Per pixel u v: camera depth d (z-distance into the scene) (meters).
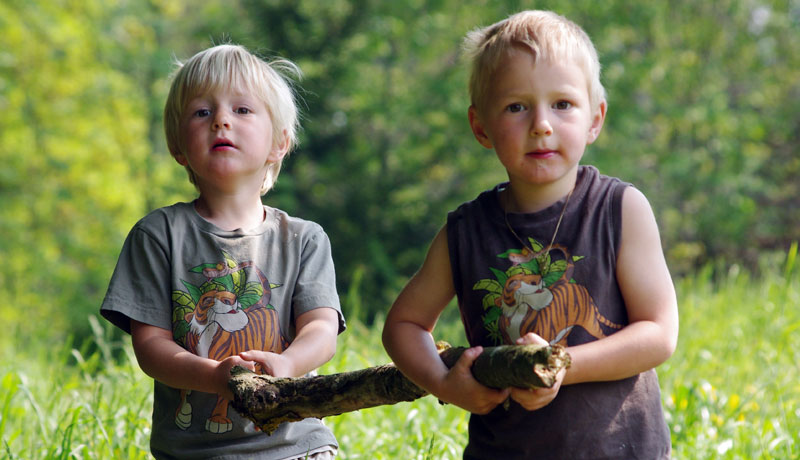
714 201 19.94
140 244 2.90
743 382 5.13
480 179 20.58
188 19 23.48
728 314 6.98
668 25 20.17
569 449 2.40
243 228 2.97
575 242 2.46
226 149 2.90
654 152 20.11
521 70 2.41
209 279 2.89
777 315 6.38
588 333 2.43
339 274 20.16
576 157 2.44
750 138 20.61
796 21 20.44
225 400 2.82
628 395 2.44
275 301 2.91
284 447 2.84
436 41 21.00
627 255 2.44
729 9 20.09
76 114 19.84
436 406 4.52
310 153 20.98
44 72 19.45
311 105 20.41
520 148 2.42
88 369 4.70
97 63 20.05
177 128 3.02
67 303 18.06
